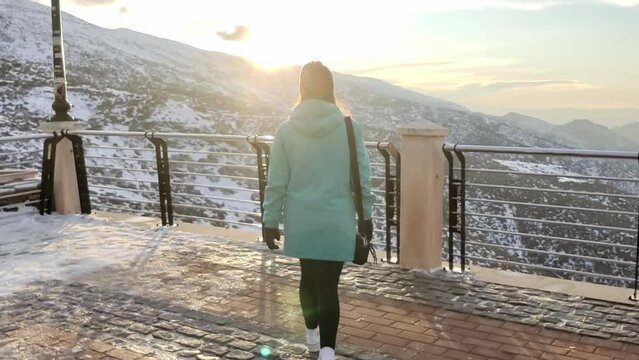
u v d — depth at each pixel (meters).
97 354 3.75
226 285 5.13
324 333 3.32
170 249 6.35
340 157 3.26
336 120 3.24
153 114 110.62
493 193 44.06
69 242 6.69
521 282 5.10
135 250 6.32
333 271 3.37
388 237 5.81
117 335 4.06
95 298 4.84
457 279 5.20
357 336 3.98
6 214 8.06
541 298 4.68
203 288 5.06
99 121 104.25
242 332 4.07
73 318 4.39
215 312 4.48
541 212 38.50
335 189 3.26
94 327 4.21
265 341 3.90
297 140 3.29
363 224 3.32
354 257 3.33
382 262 5.75
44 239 6.84
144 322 4.29
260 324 4.22
